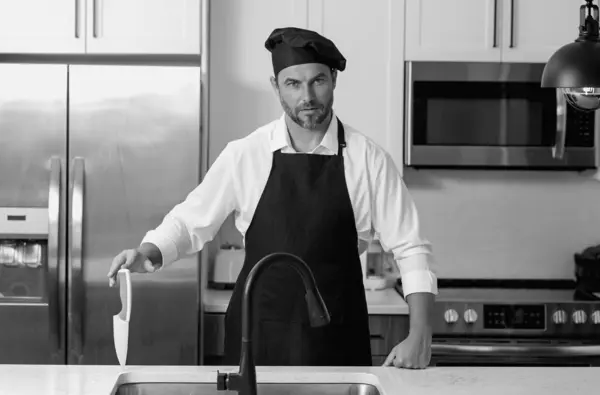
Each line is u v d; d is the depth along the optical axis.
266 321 2.45
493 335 3.52
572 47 2.19
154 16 3.63
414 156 3.82
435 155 3.82
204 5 3.64
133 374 2.02
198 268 3.50
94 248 3.46
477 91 3.81
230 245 3.95
